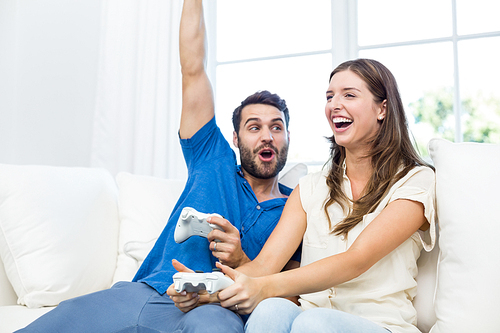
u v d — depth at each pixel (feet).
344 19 6.88
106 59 7.28
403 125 3.78
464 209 3.12
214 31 7.60
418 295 3.58
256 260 3.53
